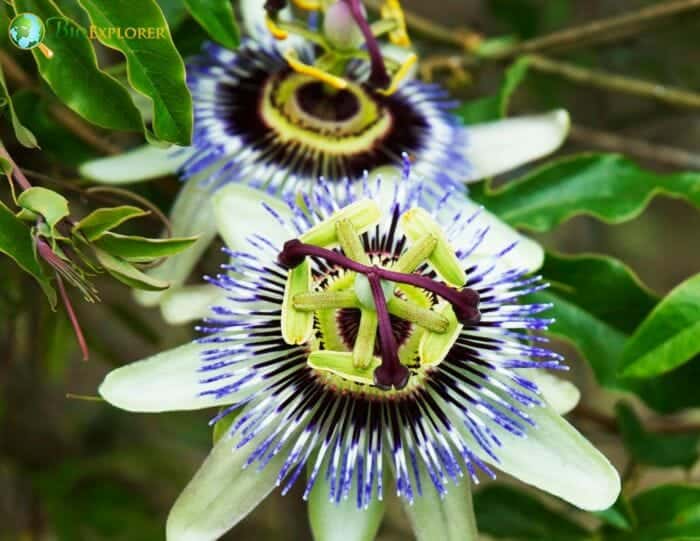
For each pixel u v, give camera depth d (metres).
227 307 0.31
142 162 0.33
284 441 0.30
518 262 0.32
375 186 0.33
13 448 0.44
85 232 0.29
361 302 0.30
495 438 0.30
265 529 0.48
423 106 0.35
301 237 0.30
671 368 0.33
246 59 0.35
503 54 0.42
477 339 0.31
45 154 0.35
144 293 0.33
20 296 0.40
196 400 0.30
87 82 0.30
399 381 0.29
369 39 0.33
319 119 0.34
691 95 0.41
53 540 0.46
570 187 0.36
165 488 0.45
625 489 0.37
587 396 0.59
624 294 0.35
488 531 0.35
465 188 0.34
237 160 0.34
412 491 0.30
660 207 0.66
